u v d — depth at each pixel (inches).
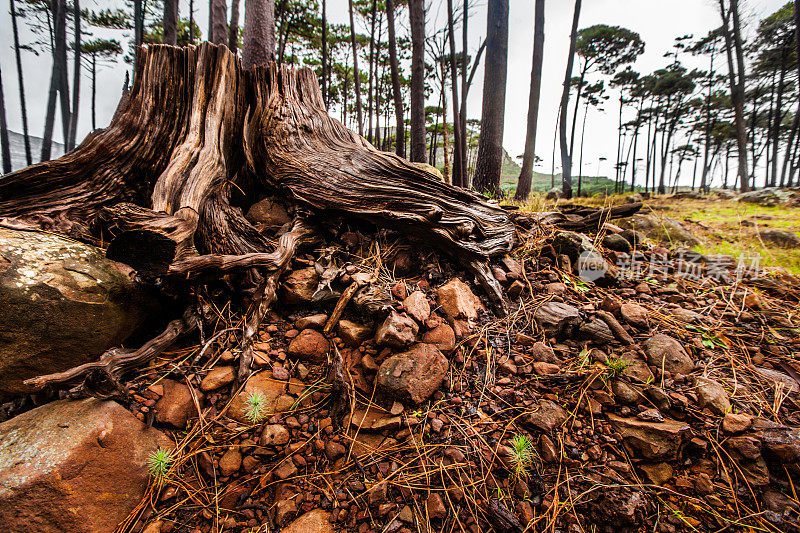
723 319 109.7
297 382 84.7
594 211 163.2
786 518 63.4
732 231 190.9
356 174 114.4
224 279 95.7
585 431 75.4
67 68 676.7
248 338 86.2
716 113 1147.9
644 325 101.7
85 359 79.4
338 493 69.1
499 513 64.9
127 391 74.7
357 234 122.6
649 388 81.1
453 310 97.0
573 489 68.2
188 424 77.4
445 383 84.1
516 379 86.2
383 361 83.5
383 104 1059.9
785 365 91.8
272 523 66.3
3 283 71.5
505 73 324.8
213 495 69.6
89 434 66.9
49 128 616.1
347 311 96.3
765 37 826.2
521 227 143.0
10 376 72.5
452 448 73.1
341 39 836.0
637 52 937.5
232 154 132.0
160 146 119.1
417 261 115.0
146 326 93.0
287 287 97.5
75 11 653.3
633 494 66.1
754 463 69.6
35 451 62.9
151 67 120.0
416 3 317.4
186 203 97.6
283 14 637.3
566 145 660.7
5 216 95.8
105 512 64.4
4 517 57.2
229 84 128.5
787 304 117.1
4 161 534.3
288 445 74.8
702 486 68.0
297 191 116.7
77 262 82.8
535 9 389.1
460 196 121.7
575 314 100.2
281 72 139.8
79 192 108.3
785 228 191.2
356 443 75.5
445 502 67.3
